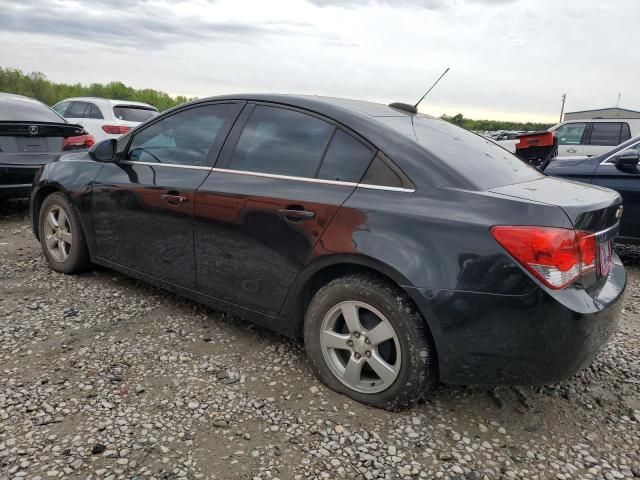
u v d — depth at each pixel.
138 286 4.19
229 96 3.44
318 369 2.85
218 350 3.22
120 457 2.24
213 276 3.26
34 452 2.23
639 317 4.16
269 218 2.91
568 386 3.03
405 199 2.55
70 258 4.25
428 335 2.48
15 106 6.66
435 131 3.10
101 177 3.92
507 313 2.28
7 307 3.69
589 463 2.37
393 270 2.44
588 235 2.38
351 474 2.22
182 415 2.55
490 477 2.25
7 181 6.04
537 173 3.23
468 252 2.33
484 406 2.77
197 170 3.36
